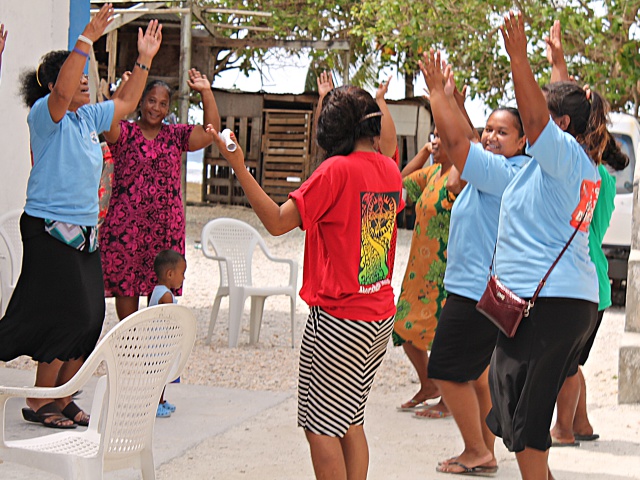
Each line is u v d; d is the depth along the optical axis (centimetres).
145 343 399
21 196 881
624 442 623
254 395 721
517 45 399
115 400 391
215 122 692
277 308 1175
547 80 1662
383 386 786
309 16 2497
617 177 1252
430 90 471
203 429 611
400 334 673
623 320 1175
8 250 742
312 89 2788
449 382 527
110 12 529
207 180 2662
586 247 429
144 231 678
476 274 519
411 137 2556
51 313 542
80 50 523
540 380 420
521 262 422
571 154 412
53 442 413
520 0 1697
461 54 1859
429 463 560
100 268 568
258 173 2597
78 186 545
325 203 405
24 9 865
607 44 1645
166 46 2331
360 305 412
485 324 516
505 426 430
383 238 425
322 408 414
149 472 422
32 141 553
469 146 468
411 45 1877
